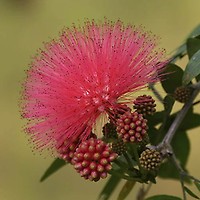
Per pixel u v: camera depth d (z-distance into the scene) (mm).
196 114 504
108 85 441
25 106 448
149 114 447
